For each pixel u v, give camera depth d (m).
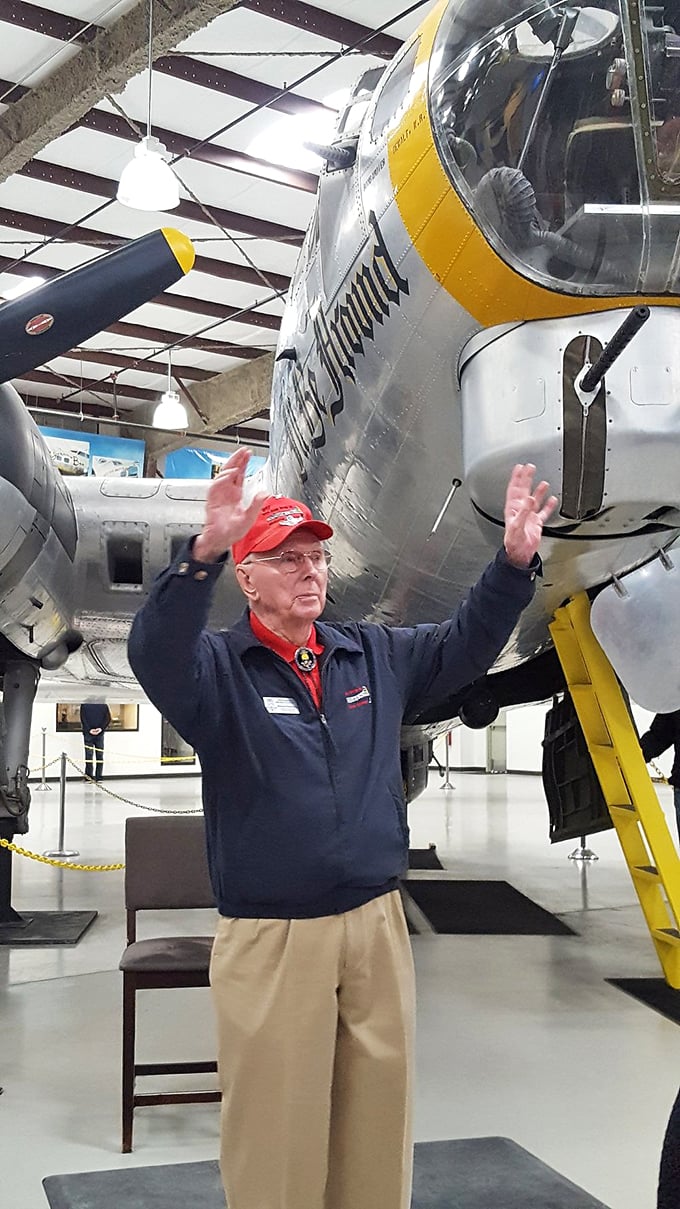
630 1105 2.84
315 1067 1.56
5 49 7.59
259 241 10.73
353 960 1.60
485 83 2.57
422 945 4.85
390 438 3.21
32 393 15.05
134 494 5.24
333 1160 1.63
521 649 4.31
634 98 2.43
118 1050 3.34
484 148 2.55
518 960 4.55
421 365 2.90
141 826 3.30
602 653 3.63
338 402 3.37
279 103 8.25
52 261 11.36
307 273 3.59
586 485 2.50
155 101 8.30
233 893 1.62
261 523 1.66
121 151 9.16
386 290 2.88
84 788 13.92
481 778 15.97
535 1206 2.22
